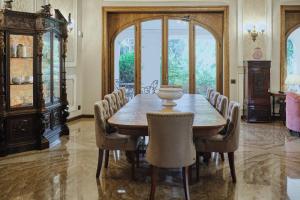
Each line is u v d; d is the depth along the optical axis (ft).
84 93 29.76
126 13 29.84
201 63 29.99
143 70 30.22
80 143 19.61
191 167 13.84
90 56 29.60
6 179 13.17
